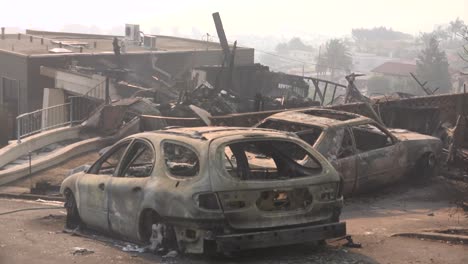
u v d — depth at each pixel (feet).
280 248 23.03
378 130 38.01
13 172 52.75
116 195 24.18
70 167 56.75
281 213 20.95
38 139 63.41
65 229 28.86
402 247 23.39
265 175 24.12
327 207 22.04
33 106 104.22
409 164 38.63
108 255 22.36
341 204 22.47
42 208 38.47
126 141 25.54
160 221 22.08
